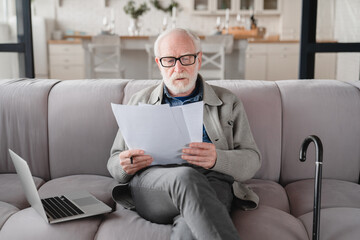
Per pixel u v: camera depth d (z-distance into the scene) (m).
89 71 5.20
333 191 1.64
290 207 1.61
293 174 1.85
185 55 1.54
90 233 1.33
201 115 1.37
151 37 4.81
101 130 1.91
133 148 1.38
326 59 2.36
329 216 1.41
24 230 1.33
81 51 6.39
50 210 1.42
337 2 2.29
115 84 2.00
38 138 1.95
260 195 1.63
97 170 1.93
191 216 1.16
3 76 2.48
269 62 5.86
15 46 2.40
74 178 1.86
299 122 1.84
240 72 5.54
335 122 1.83
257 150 1.62
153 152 1.38
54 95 1.98
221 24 6.92
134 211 1.49
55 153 1.94
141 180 1.39
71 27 7.05
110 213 1.47
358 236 1.27
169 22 6.99
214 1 6.65
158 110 1.29
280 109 1.87
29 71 2.47
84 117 1.93
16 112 1.97
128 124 1.34
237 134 1.63
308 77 2.37
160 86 1.67
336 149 1.83
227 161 1.43
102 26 7.03
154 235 1.28
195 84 1.68
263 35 6.39
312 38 2.33
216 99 1.63
